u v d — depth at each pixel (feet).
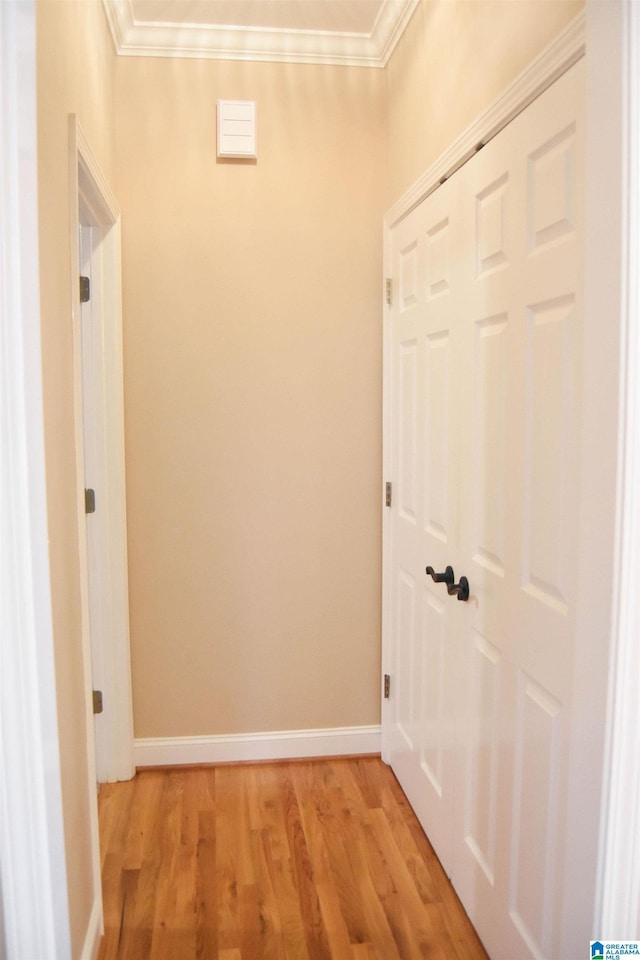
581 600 3.59
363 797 8.04
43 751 3.40
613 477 3.27
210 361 8.34
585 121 3.76
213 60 8.07
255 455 8.50
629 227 3.13
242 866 6.79
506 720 5.23
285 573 8.69
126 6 7.39
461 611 6.12
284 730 8.89
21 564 3.27
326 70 8.27
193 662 8.64
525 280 4.76
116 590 8.20
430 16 6.69
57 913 3.53
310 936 5.90
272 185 8.29
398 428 8.13
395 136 8.00
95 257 7.82
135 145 8.04
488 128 5.25
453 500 6.27
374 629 8.91
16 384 3.19
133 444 8.30
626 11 3.07
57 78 4.74
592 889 3.51
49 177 4.49
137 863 6.84
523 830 4.97
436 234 6.63
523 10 4.72
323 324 8.48
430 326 6.85
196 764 8.74
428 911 6.20
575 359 4.17
